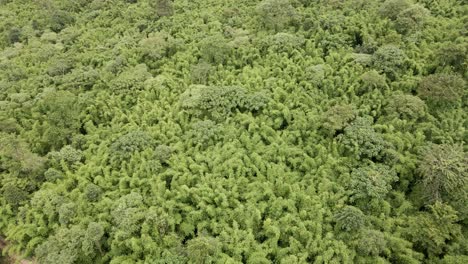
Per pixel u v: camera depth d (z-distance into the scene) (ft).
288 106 114.42
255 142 105.29
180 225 89.56
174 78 130.93
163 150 102.73
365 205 91.35
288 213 87.51
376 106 111.96
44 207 94.32
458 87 108.99
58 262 80.84
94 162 105.19
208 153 102.58
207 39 135.74
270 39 135.95
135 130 112.57
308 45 134.00
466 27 129.18
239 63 133.49
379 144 98.78
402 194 93.81
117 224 87.61
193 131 107.65
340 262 79.82
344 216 84.38
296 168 100.12
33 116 124.77
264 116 111.55
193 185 96.78
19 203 99.30
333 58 128.57
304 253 81.05
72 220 91.66
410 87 116.78
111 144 109.09
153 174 98.78
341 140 101.76
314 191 93.04
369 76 115.34
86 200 95.45
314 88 119.65
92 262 87.10
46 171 103.86
